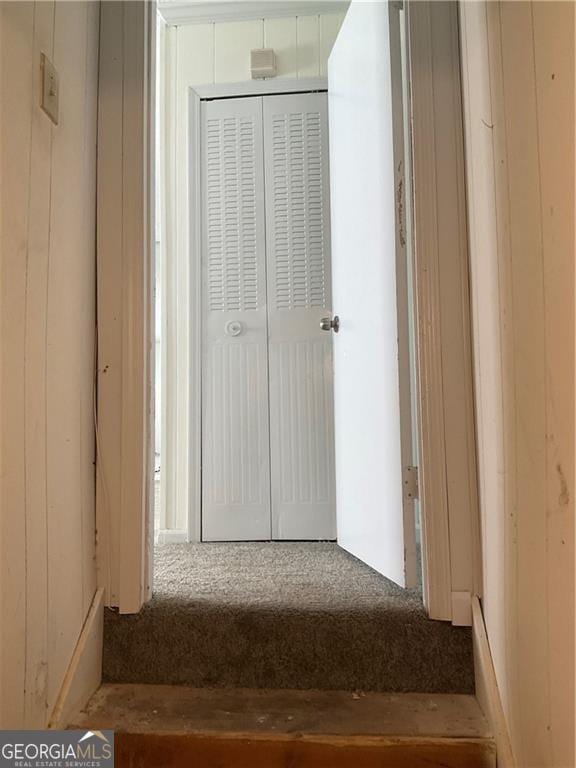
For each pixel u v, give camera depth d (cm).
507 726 105
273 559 178
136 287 135
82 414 125
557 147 79
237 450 214
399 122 143
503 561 108
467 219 132
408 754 102
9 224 92
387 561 148
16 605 93
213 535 212
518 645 99
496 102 107
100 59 138
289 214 219
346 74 186
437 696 121
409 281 163
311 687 125
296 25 226
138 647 128
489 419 117
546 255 85
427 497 129
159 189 227
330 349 215
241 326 218
